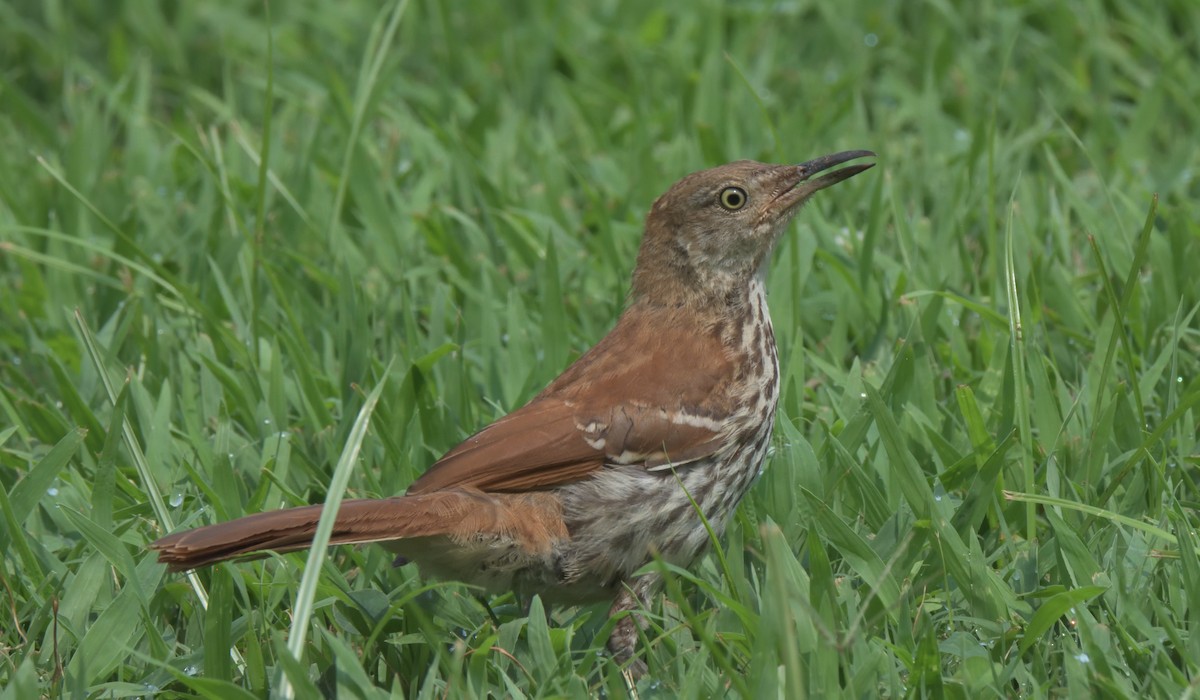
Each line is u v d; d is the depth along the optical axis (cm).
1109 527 850
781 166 921
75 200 1341
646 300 909
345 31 1756
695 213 898
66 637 806
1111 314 1000
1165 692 699
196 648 812
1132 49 1616
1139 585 805
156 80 1709
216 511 894
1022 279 1164
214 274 1195
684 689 716
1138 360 1052
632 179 1420
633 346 877
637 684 745
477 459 793
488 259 1272
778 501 890
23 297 1252
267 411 1031
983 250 1271
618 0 1755
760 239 903
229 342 1112
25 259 1265
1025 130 1493
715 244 898
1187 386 1025
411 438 988
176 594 843
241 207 1374
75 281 1262
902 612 766
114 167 1534
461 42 1742
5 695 726
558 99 1598
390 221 1299
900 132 1552
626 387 836
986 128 1470
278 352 1045
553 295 1086
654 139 1542
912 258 1206
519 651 807
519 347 1088
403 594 855
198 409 1093
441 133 1463
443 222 1335
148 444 994
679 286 901
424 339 1197
